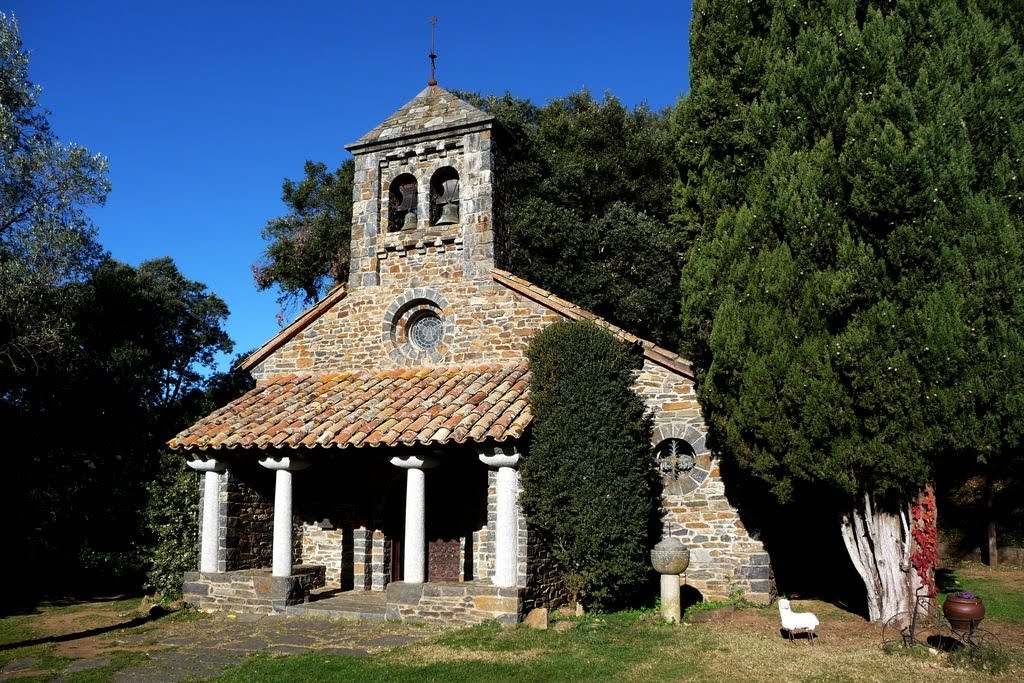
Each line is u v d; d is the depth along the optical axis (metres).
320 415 13.73
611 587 11.99
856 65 10.48
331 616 12.57
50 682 9.07
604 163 24.53
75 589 18.08
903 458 9.81
